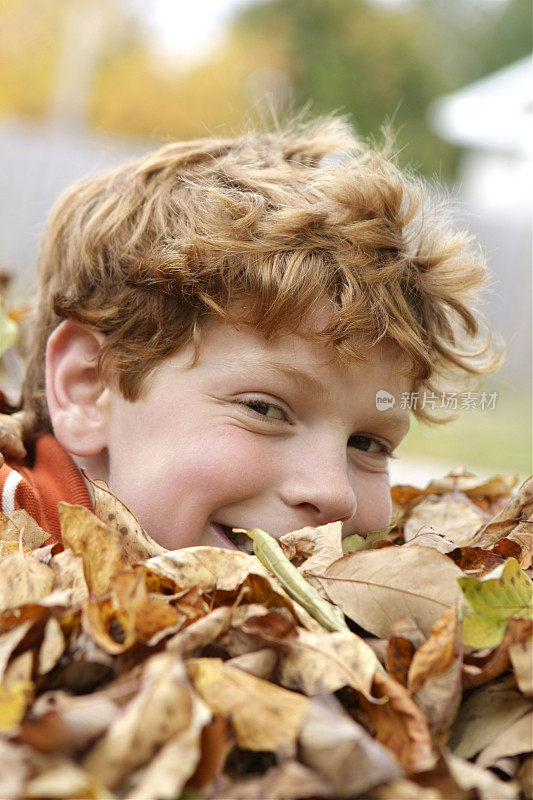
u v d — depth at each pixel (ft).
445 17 86.84
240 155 6.30
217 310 4.90
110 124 62.49
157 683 2.43
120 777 2.29
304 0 69.21
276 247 4.97
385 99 70.23
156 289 5.15
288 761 2.41
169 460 4.92
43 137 38.11
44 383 6.05
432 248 5.56
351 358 4.89
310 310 4.88
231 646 2.98
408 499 6.53
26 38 60.44
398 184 5.57
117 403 5.26
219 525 4.96
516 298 38.52
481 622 3.21
